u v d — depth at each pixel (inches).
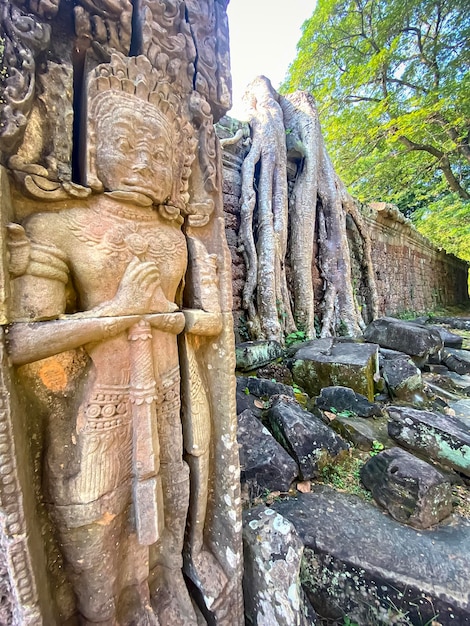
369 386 133.8
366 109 415.8
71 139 44.4
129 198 46.2
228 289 59.6
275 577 52.1
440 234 505.0
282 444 91.2
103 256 44.0
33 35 39.0
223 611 50.9
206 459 55.7
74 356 43.6
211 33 60.7
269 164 187.5
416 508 67.5
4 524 33.9
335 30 392.5
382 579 56.1
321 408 122.7
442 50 377.1
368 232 305.0
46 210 41.8
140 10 50.4
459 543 63.2
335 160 431.2
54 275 39.9
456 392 153.0
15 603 36.2
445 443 89.5
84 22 44.8
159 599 51.4
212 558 55.5
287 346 175.6
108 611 44.3
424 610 52.9
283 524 58.7
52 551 43.6
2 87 36.7
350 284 224.7
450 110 335.0
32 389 41.1
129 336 45.8
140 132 46.2
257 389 123.1
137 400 45.3
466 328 313.1
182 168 55.2
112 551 44.0
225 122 184.4
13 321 36.3
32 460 41.1
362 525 67.7
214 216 60.8
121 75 45.3
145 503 45.5
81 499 40.9
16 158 38.4
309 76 433.4
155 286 48.3
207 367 59.0
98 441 42.2
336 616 57.6
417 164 421.4
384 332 187.0
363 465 86.7
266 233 180.2
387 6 360.8
